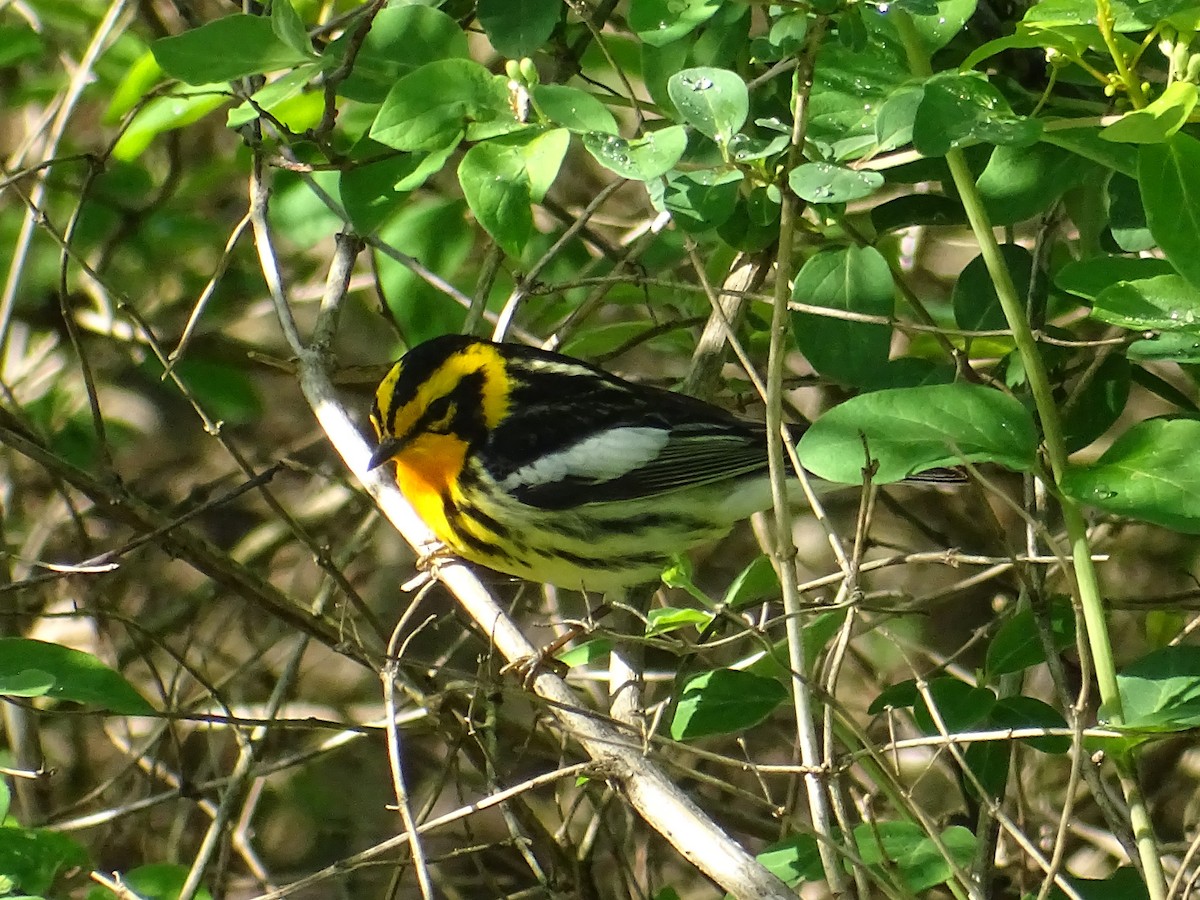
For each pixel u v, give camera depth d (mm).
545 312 12336
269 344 15758
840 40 7281
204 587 14672
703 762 12078
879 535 13477
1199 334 6809
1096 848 10852
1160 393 9484
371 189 8750
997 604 11523
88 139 14344
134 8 12727
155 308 14312
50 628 14156
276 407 16125
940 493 13125
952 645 12664
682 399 10625
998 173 8305
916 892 7402
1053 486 7164
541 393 10375
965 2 7809
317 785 14195
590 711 7543
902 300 11242
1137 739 7004
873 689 12414
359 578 14773
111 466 10086
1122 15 6832
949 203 9430
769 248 10023
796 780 9438
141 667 14391
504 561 10422
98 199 13656
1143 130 6316
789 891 6504
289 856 14094
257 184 9859
